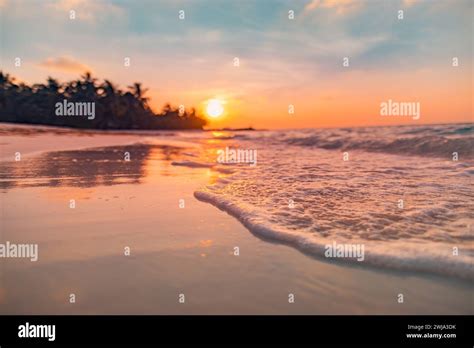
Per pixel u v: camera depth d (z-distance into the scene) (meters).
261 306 2.21
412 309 2.18
